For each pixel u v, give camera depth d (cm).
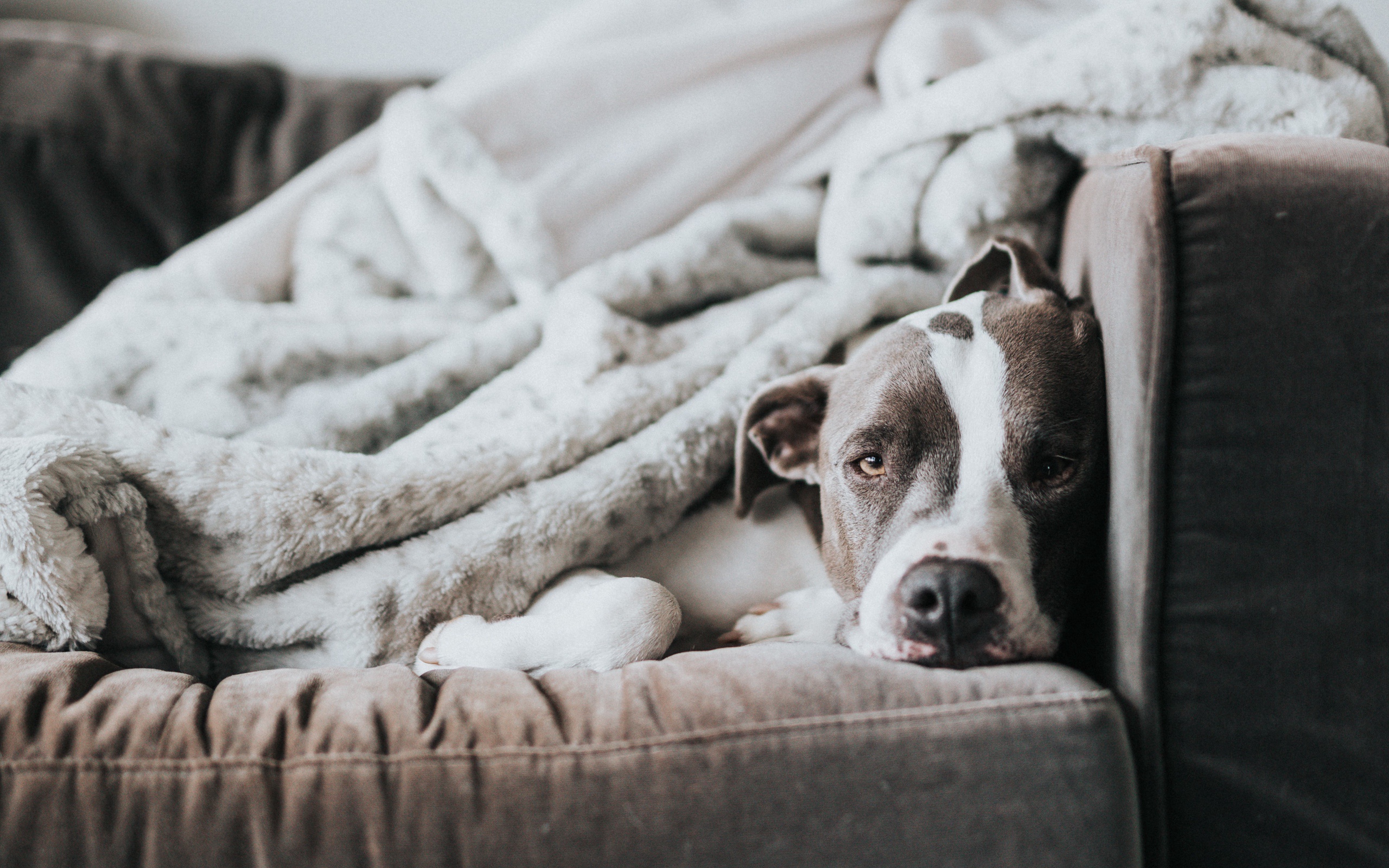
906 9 211
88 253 239
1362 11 241
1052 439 119
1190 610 98
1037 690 99
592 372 157
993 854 93
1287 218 95
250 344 174
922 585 110
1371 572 94
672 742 97
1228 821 97
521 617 133
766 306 176
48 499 113
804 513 158
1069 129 163
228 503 127
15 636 113
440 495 139
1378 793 93
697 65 204
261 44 330
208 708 102
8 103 244
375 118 265
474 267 202
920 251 179
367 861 93
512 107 201
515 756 96
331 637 132
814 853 94
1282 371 95
